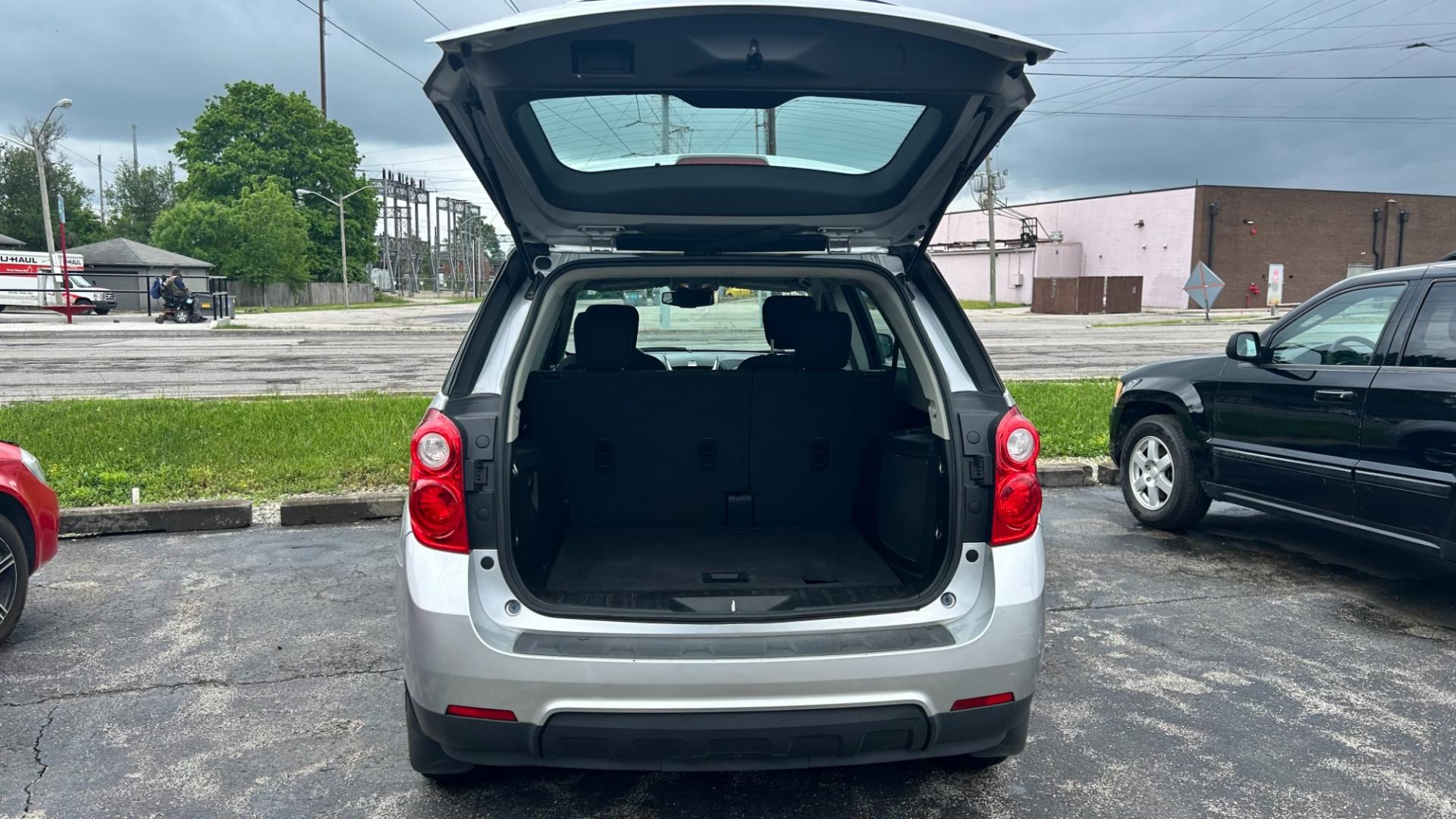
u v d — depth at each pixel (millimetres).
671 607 2766
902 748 2633
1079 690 3980
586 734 2482
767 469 3816
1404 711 3795
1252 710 3797
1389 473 4840
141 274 48219
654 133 2826
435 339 25938
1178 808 3078
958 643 2588
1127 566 5699
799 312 4520
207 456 7977
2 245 54281
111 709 3771
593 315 3719
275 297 60594
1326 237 52062
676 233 3059
